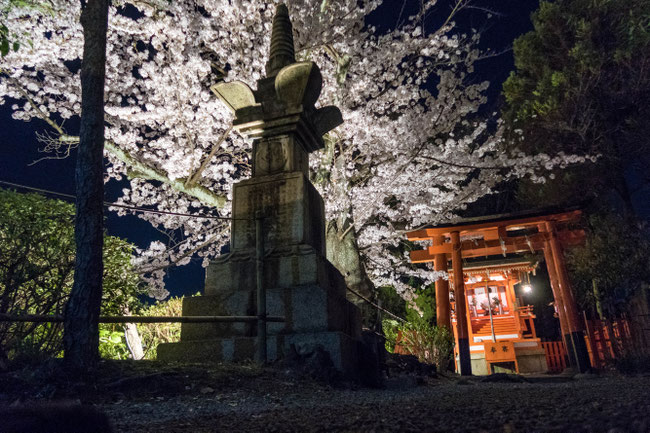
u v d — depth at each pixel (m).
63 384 3.75
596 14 15.84
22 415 1.91
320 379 5.33
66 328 4.09
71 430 1.96
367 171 15.37
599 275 14.10
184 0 12.24
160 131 13.20
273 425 2.49
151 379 4.14
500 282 21.95
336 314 6.40
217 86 7.61
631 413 2.07
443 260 15.24
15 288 5.52
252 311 6.43
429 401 3.60
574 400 3.03
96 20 4.79
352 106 15.22
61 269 6.15
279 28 8.45
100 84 4.68
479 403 3.18
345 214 13.82
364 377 6.39
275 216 7.06
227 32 13.27
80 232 4.30
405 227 16.23
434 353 11.60
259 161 7.61
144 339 11.86
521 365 19.39
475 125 18.70
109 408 3.35
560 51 17.31
